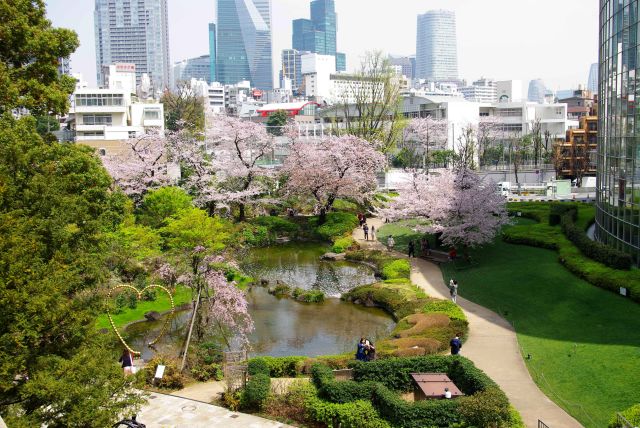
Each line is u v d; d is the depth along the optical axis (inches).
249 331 1344.7
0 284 613.6
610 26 1771.7
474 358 1141.7
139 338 1378.0
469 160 4210.1
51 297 655.1
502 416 812.0
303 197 2874.0
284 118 5339.6
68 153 1116.5
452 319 1362.0
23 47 1159.0
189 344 1206.3
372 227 2394.2
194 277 1279.5
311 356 1256.2
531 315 1378.0
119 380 698.2
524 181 4084.6
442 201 2006.6
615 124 1704.0
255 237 2458.2
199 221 1334.9
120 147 3260.3
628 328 1182.3
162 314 1539.1
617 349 1085.1
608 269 1517.0
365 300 1638.8
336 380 960.3
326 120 5467.5
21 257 654.5
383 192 3371.1
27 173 804.0
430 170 3981.3
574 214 2365.9
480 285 1665.8
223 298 1290.6
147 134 2684.5
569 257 1697.8
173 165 2679.6
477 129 4621.1
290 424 895.7
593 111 5398.6
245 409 940.0
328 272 2020.2
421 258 2060.8
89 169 1139.3
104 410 666.8
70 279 755.4
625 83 1603.1
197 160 2640.3
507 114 5231.3
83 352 701.3
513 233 2130.9
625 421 736.3
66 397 637.3
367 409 874.8
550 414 890.7
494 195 2076.8
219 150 2812.5
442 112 4948.3
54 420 644.7
